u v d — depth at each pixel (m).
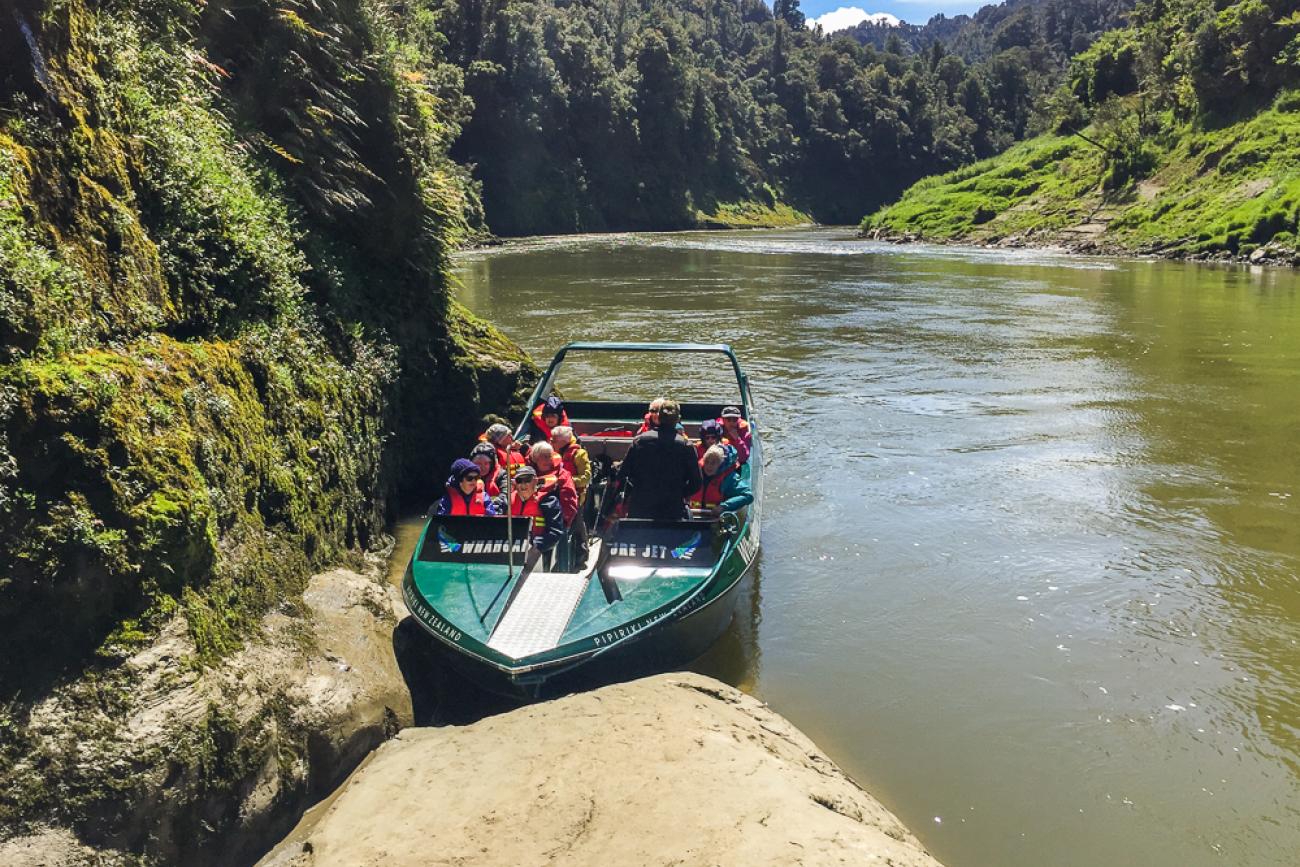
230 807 3.82
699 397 12.60
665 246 50.62
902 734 4.98
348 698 4.65
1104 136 51.59
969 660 5.75
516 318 20.03
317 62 8.30
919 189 69.56
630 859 3.44
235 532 4.71
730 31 157.25
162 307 4.98
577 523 6.32
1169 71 51.88
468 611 5.24
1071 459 9.77
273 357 5.99
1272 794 4.47
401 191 8.99
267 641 4.57
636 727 4.36
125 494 3.83
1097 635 6.06
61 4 4.58
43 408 3.63
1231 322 19.12
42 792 3.21
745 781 3.91
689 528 5.91
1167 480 9.04
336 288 7.65
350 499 6.68
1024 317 20.27
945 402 12.38
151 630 3.76
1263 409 11.79
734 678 5.54
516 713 4.64
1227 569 7.01
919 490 8.89
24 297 3.74
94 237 4.48
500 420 9.66
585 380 13.75
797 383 13.63
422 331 9.34
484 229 53.03
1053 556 7.30
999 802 4.43
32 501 3.49
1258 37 44.06
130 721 3.50
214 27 7.48
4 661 3.32
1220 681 5.48
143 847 3.42
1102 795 4.48
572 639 4.98
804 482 9.16
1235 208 37.53
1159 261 35.53
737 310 21.56
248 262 6.09
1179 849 4.11
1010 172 58.81
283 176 7.72
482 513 6.26
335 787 4.45
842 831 3.62
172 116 5.92
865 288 26.59
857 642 6.00
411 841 3.59
